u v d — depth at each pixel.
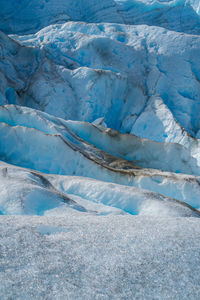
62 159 12.38
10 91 25.52
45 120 13.87
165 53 33.75
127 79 30.73
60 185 8.81
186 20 50.81
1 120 13.78
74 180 8.88
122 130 28.22
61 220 2.81
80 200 7.80
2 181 6.03
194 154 20.02
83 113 26.62
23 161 12.23
